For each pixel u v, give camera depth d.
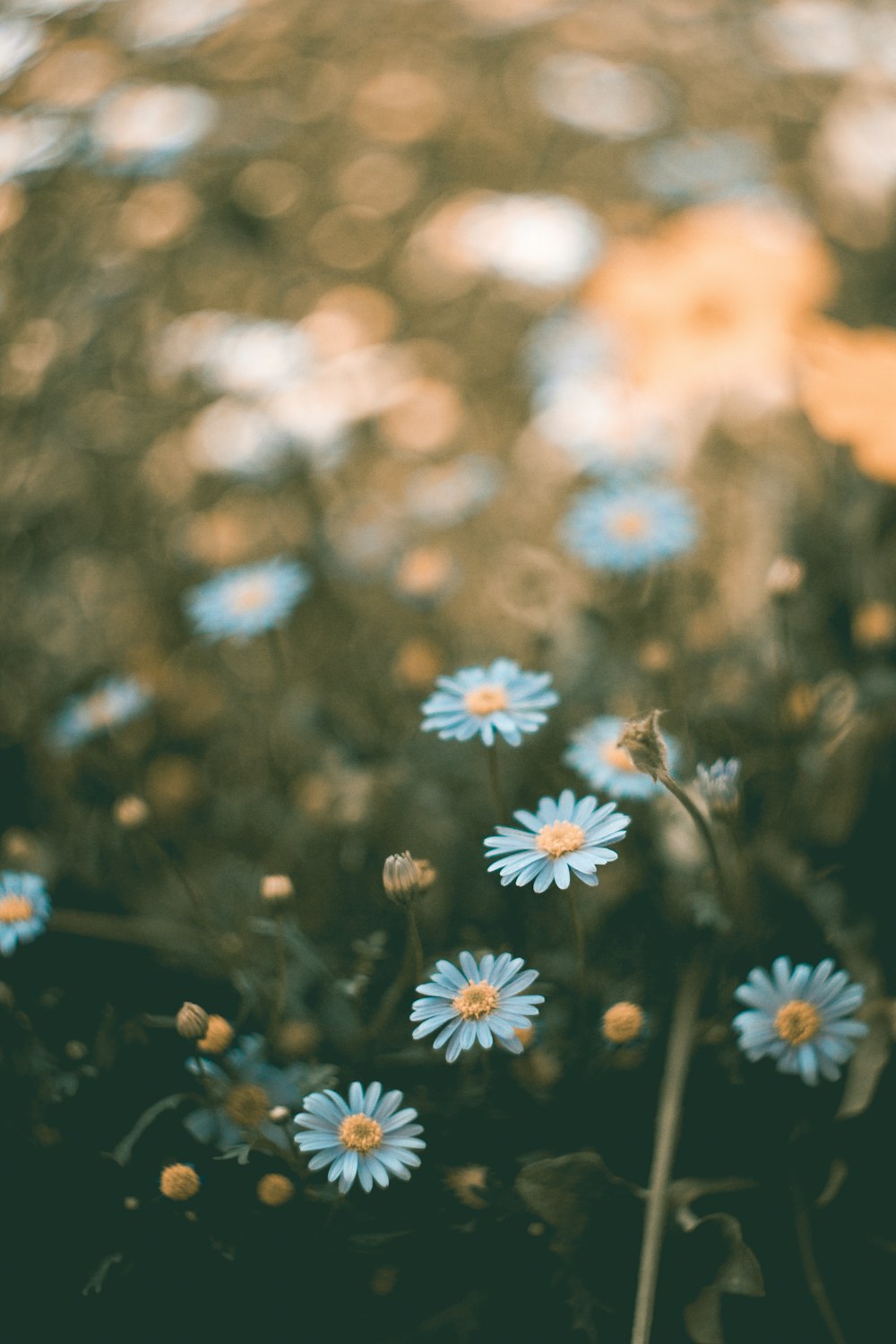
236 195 0.79
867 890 0.54
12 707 0.67
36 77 0.68
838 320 0.76
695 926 0.53
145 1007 0.54
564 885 0.45
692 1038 0.51
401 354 0.75
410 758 0.60
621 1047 0.50
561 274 0.70
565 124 0.80
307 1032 0.52
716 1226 0.49
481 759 0.60
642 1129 0.52
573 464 0.70
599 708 0.59
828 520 0.62
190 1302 0.50
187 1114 0.50
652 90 0.82
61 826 0.63
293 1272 0.50
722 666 0.61
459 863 0.59
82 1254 0.50
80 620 0.70
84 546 0.71
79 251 0.72
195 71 0.77
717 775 0.48
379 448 0.77
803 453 0.67
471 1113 0.50
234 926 0.57
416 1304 0.50
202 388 0.71
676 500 0.58
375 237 0.83
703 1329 0.48
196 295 0.78
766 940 0.52
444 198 0.85
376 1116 0.45
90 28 0.72
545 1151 0.50
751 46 0.82
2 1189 0.51
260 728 0.67
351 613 0.70
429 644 0.63
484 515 0.73
